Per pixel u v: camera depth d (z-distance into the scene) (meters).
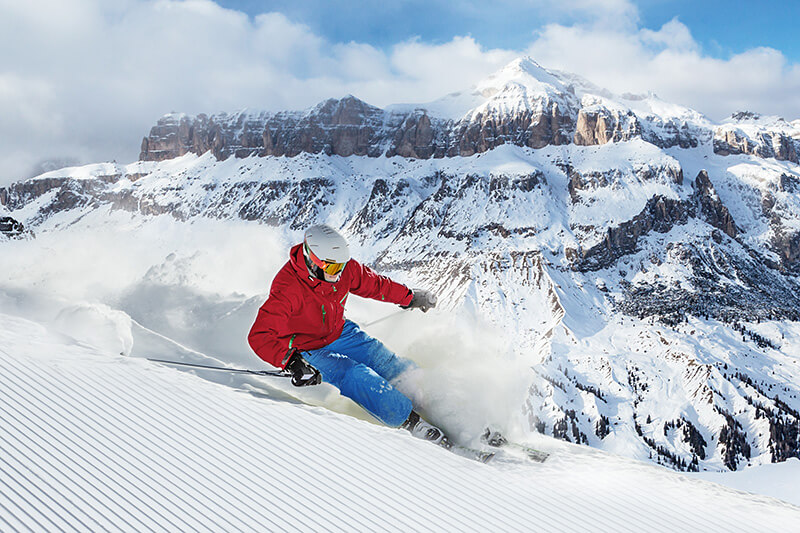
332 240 5.52
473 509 4.14
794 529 4.45
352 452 4.73
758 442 159.50
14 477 3.63
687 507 4.63
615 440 158.12
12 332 6.16
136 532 3.30
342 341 6.13
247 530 3.48
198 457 4.24
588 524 4.15
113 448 4.16
